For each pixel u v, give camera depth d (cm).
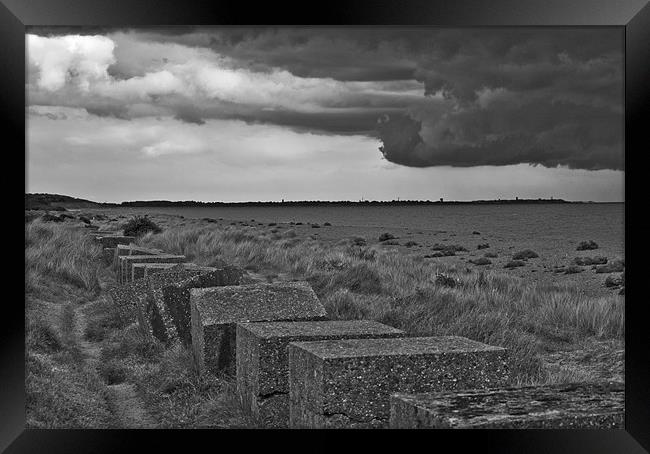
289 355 533
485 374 474
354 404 459
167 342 912
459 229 8112
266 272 1825
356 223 10588
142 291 1086
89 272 1659
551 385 423
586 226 8362
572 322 1134
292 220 12662
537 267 2889
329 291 1373
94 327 1099
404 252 4116
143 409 707
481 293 1334
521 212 13438
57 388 724
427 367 468
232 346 745
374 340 523
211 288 805
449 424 347
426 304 1159
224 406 636
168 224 4853
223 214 16800
